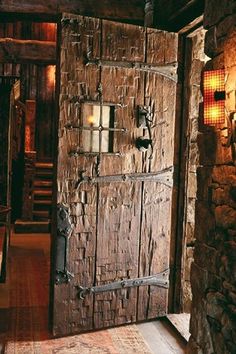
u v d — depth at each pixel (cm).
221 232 285
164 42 403
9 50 696
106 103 383
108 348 361
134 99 395
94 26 376
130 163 397
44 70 1020
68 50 368
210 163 304
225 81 279
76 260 382
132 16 504
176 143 426
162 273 420
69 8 494
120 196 396
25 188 849
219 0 291
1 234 638
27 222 837
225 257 277
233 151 270
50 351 351
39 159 1029
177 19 409
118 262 399
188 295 436
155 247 415
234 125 267
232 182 271
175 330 397
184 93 420
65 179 374
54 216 380
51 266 386
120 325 409
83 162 379
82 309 387
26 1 488
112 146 390
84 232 384
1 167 582
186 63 418
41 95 1022
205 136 312
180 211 428
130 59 391
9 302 460
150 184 408
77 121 375
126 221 400
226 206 279
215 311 290
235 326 264
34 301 467
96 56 378
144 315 415
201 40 417
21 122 911
